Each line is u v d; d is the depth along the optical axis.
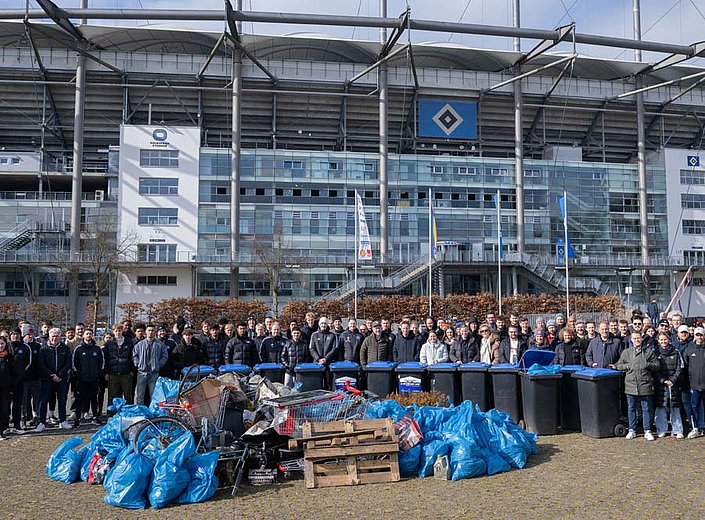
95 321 46.81
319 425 9.13
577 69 64.19
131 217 54.31
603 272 61.81
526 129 65.56
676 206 64.06
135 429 9.12
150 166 55.03
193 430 9.37
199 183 55.72
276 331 14.70
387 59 52.84
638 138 63.56
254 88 58.22
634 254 62.25
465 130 61.72
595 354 12.66
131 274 54.09
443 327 16.42
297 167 56.97
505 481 8.73
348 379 13.02
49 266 54.22
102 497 8.31
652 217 63.72
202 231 55.22
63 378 13.36
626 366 11.76
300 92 56.09
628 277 62.16
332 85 58.72
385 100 57.16
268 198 56.16
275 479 9.05
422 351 14.09
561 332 13.81
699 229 64.31
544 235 59.78
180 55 57.12
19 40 56.50
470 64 62.47
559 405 12.72
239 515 7.49
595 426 11.76
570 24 50.09
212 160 56.16
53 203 56.94
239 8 56.16
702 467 9.37
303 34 60.31
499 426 10.01
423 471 9.05
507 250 58.97
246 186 56.00
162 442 8.91
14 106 58.59
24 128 60.16
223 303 44.38
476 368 12.97
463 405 9.88
